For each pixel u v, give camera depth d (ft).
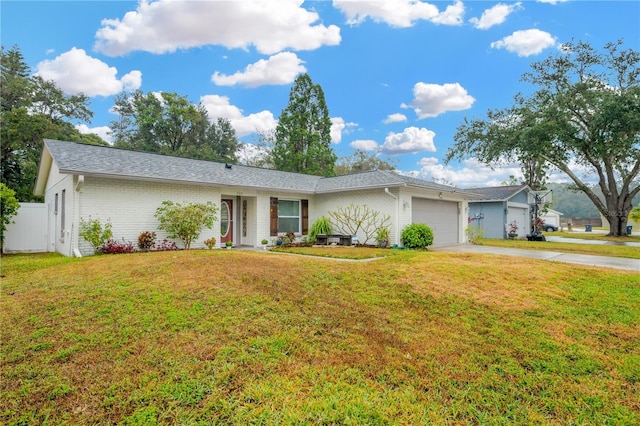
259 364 10.52
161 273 20.26
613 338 13.52
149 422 7.93
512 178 115.96
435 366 11.05
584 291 19.39
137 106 108.37
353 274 22.04
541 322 14.97
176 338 12.03
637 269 28.07
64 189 34.88
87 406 8.49
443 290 18.99
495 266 25.08
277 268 22.84
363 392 9.35
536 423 8.47
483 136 75.05
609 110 56.70
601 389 10.02
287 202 49.34
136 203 35.04
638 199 158.61
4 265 26.16
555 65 67.31
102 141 95.09
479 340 13.09
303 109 97.35
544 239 65.36
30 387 9.18
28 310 14.61
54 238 39.88
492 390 9.86
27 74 83.71
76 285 18.08
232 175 45.24
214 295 16.44
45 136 72.13
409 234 41.86
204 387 9.26
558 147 67.51
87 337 12.01
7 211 36.04
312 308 15.66
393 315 15.48
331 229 49.80
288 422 7.97
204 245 40.65
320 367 10.57
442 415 8.59
